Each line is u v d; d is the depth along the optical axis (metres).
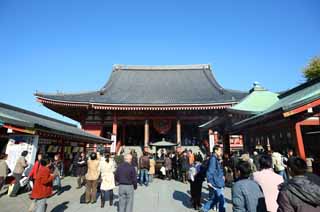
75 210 9.47
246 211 4.16
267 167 4.88
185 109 31.61
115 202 11.06
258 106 17.78
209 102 30.84
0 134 13.62
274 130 12.79
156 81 44.22
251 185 4.29
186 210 9.45
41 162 7.14
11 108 19.30
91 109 32.84
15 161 13.34
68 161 22.73
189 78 44.97
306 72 33.47
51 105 31.08
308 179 3.31
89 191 10.87
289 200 3.29
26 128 13.15
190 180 9.88
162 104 30.98
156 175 22.05
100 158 11.69
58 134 16.06
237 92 37.12
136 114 34.09
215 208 9.48
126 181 7.46
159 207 10.02
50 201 10.98
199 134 37.03
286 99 15.08
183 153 18.14
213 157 8.11
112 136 32.53
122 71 46.91
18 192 12.46
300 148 10.42
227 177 14.61
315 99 10.20
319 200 3.12
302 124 10.71
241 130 17.39
